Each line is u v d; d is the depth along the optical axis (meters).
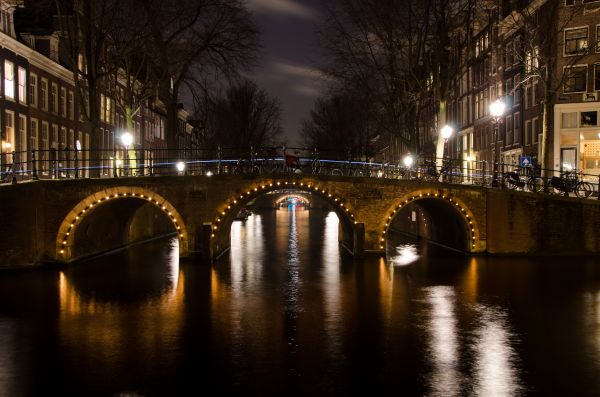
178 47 32.34
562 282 20.91
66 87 41.38
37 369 11.98
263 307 17.36
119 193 26.12
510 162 44.75
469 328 14.92
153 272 23.91
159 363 12.32
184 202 26.70
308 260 27.89
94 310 17.02
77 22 28.61
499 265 24.92
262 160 28.33
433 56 34.78
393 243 36.41
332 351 13.07
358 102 43.31
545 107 29.17
